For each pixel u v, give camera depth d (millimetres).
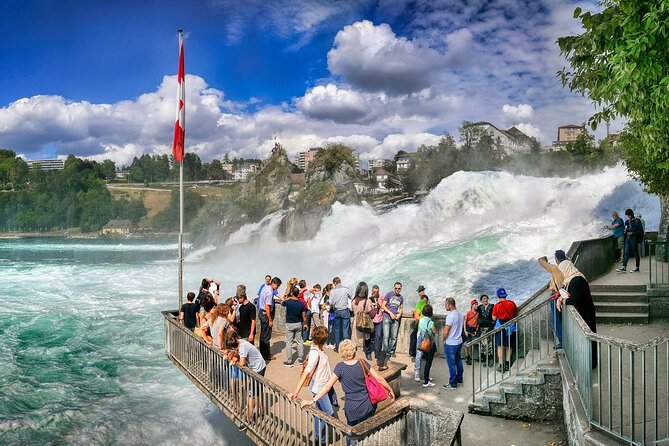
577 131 146500
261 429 8312
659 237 17250
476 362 12438
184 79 16500
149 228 193750
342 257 37938
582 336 7004
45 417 14250
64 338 23578
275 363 11859
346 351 6773
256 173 87188
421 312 12055
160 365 19156
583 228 24281
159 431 13039
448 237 30062
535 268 21484
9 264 66000
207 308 13297
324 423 7070
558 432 8633
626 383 7723
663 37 6934
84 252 96125
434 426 6426
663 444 5457
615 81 7352
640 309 11719
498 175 31391
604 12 7695
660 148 8477
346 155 65938
